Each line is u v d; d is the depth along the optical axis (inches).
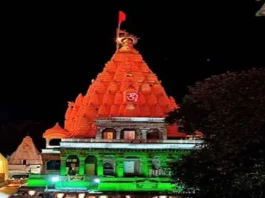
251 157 846.5
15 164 3449.8
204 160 930.7
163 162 2513.5
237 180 845.8
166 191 2401.6
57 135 2728.8
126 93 2642.7
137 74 2785.4
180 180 989.2
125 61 2876.5
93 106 2741.1
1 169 2984.7
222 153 877.8
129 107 2623.0
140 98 2669.8
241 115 885.2
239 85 959.6
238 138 853.2
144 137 2578.7
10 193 2539.4
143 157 2529.5
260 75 957.2
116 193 2374.5
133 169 2583.7
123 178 2448.3
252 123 848.9
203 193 946.7
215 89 1015.6
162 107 2706.7
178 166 994.1
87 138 2603.3
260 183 827.4
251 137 840.3
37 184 2482.8
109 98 2719.0
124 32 2989.7
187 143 2514.8
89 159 2647.6
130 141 2529.5
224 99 961.5
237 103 906.7
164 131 2581.2
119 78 2810.0
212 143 936.3
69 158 2650.1
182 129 1131.9
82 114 2728.8
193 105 1073.5
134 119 2588.6
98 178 2433.6
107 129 2593.5
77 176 2444.6
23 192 2420.0
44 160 2711.6
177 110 1136.2
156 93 2751.0
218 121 910.4
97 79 2915.8
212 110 989.2
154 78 2815.0
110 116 2610.7
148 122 2586.1
